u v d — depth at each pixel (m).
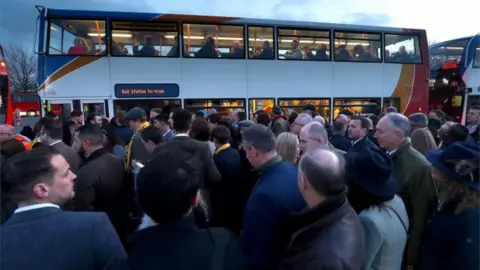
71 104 7.57
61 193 1.54
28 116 25.00
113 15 7.87
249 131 2.17
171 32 8.33
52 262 1.27
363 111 10.24
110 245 1.40
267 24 9.12
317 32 9.73
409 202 2.40
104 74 7.82
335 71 9.91
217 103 8.71
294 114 7.41
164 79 8.27
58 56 7.54
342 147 4.68
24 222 1.35
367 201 1.78
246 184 3.16
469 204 1.61
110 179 2.79
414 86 10.88
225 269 1.14
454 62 12.66
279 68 9.29
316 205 1.50
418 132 3.71
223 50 8.79
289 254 1.50
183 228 1.18
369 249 1.70
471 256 1.53
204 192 3.01
